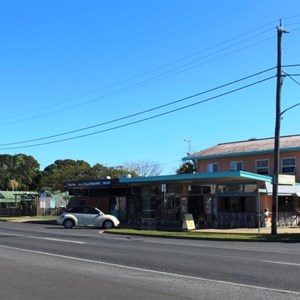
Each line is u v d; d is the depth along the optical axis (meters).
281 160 38.62
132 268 12.70
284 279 10.80
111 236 25.62
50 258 14.95
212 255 15.62
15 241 21.42
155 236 26.36
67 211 34.38
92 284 10.25
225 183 34.66
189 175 32.97
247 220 32.38
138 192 40.88
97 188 44.06
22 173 102.38
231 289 9.66
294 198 36.16
